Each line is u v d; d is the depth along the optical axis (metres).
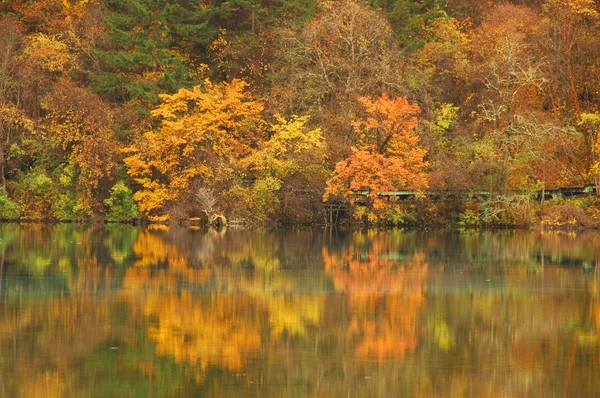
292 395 22.09
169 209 70.44
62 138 69.25
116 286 36.62
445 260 46.62
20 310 31.23
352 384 23.00
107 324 29.11
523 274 41.50
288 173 69.50
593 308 32.84
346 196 68.25
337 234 62.75
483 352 26.16
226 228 67.88
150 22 73.56
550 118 71.38
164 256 47.09
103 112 69.69
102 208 71.06
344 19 72.31
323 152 68.44
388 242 56.28
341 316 30.89
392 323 29.86
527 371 24.27
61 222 71.44
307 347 26.48
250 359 25.19
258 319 30.22
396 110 66.31
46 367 24.12
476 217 68.38
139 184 72.19
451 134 71.62
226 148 70.00
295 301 33.66
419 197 68.00
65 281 37.78
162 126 72.12
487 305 33.28
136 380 23.12
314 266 43.69
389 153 68.88
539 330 29.05
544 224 67.94
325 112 71.38
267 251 50.19
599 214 67.56
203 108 70.00
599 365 24.91
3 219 71.94
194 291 35.59
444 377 23.69
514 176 68.69
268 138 73.12
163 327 28.80
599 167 67.38
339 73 73.25
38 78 70.94
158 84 72.62
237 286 37.03
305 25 71.81
